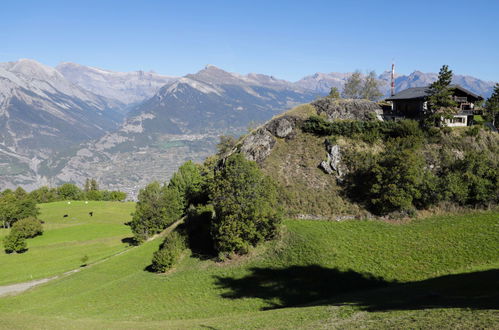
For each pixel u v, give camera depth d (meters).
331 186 69.81
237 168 59.84
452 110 74.12
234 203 58.62
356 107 84.56
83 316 48.38
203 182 94.19
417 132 71.06
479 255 46.41
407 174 61.81
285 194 69.25
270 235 60.56
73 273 79.25
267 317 35.31
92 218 149.75
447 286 37.44
